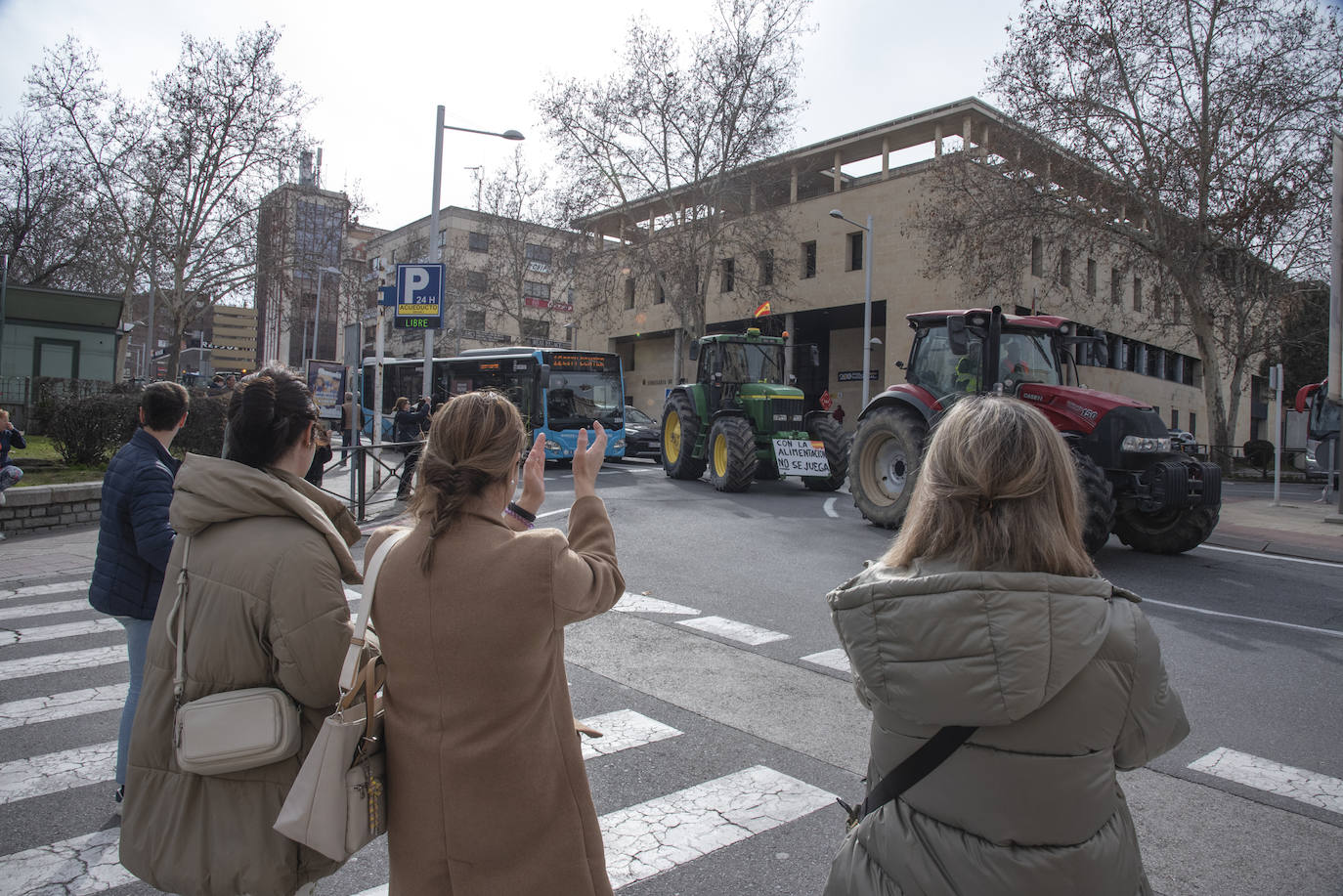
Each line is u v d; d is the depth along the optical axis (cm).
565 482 1716
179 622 206
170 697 206
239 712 193
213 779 199
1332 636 670
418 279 1652
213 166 3117
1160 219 2628
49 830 360
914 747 158
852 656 163
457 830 178
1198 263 2678
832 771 421
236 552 201
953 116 3656
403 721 183
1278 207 2483
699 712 498
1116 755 160
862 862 166
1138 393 4481
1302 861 342
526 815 181
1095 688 150
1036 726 150
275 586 197
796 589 808
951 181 2853
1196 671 584
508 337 6581
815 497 1498
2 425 1127
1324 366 4228
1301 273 2798
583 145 3731
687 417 1711
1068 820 149
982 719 147
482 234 5400
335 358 7338
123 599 344
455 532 187
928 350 1158
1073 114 2480
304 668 196
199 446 1702
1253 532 1170
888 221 3809
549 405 2161
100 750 443
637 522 1182
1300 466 3831
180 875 195
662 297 5150
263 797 199
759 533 1105
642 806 382
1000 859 149
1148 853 348
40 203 3016
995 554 158
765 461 1619
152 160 3034
